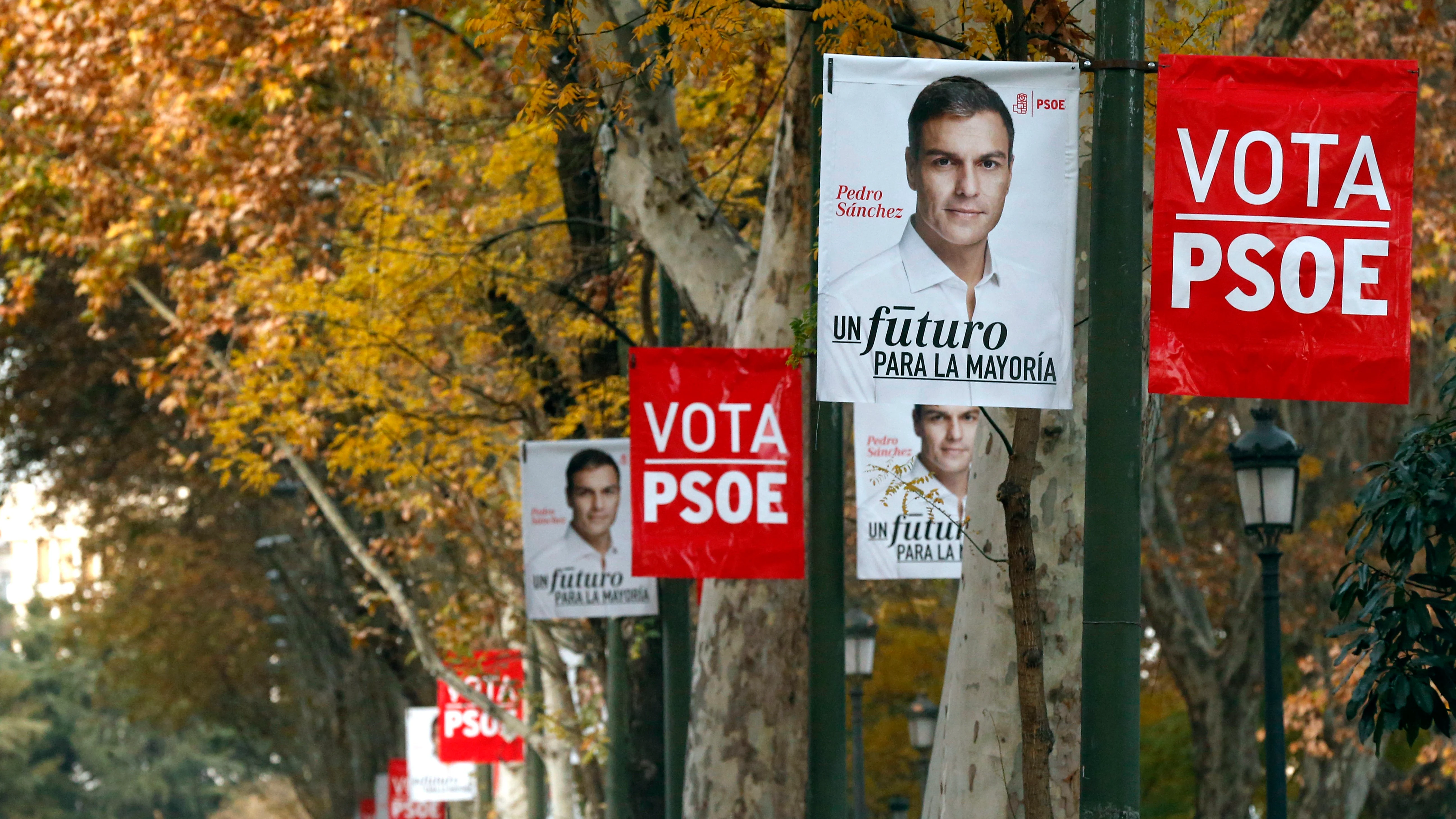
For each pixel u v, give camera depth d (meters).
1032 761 21.66
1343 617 25.72
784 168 38.19
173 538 133.88
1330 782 65.56
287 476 90.31
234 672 160.62
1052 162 22.05
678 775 48.31
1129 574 20.66
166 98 66.00
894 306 21.91
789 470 36.16
